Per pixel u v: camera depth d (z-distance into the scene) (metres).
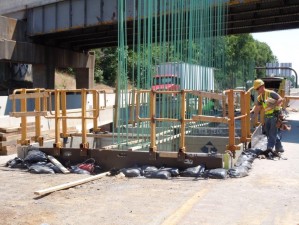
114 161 8.81
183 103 8.30
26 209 5.83
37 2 31.61
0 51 30.53
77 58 39.16
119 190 6.93
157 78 10.49
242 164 8.64
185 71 10.75
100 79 55.84
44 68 34.94
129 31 27.16
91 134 10.26
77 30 31.16
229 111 8.48
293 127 18.56
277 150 10.48
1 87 38.12
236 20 26.42
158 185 7.28
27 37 33.19
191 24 10.72
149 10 9.16
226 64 20.53
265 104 10.23
